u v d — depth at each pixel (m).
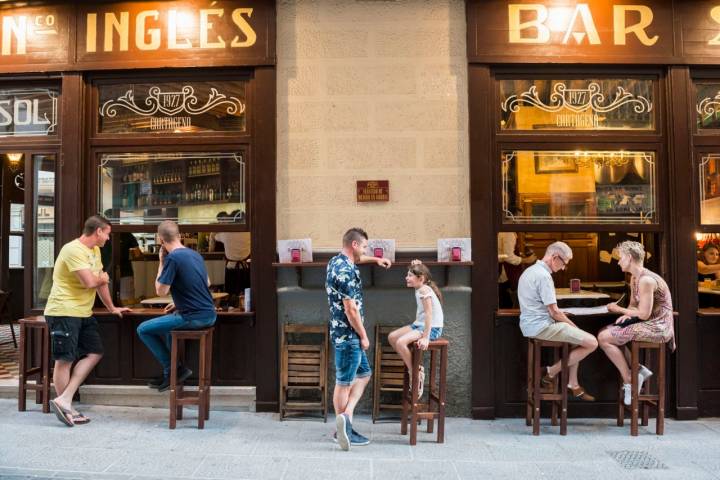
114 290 4.95
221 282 5.21
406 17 4.59
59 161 4.81
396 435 4.00
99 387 4.59
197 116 4.75
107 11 4.69
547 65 4.58
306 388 4.29
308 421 4.27
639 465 3.46
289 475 3.26
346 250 3.69
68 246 4.09
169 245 4.09
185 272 4.00
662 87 4.62
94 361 4.24
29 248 4.86
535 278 4.06
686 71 4.55
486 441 3.89
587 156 4.64
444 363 3.83
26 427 4.04
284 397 4.29
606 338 4.10
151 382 4.20
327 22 4.60
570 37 4.53
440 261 4.34
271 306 4.50
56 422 4.15
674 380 4.45
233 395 4.51
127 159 4.79
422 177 4.55
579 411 4.45
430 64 4.58
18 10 4.75
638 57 4.52
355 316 3.54
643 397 4.04
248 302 4.60
